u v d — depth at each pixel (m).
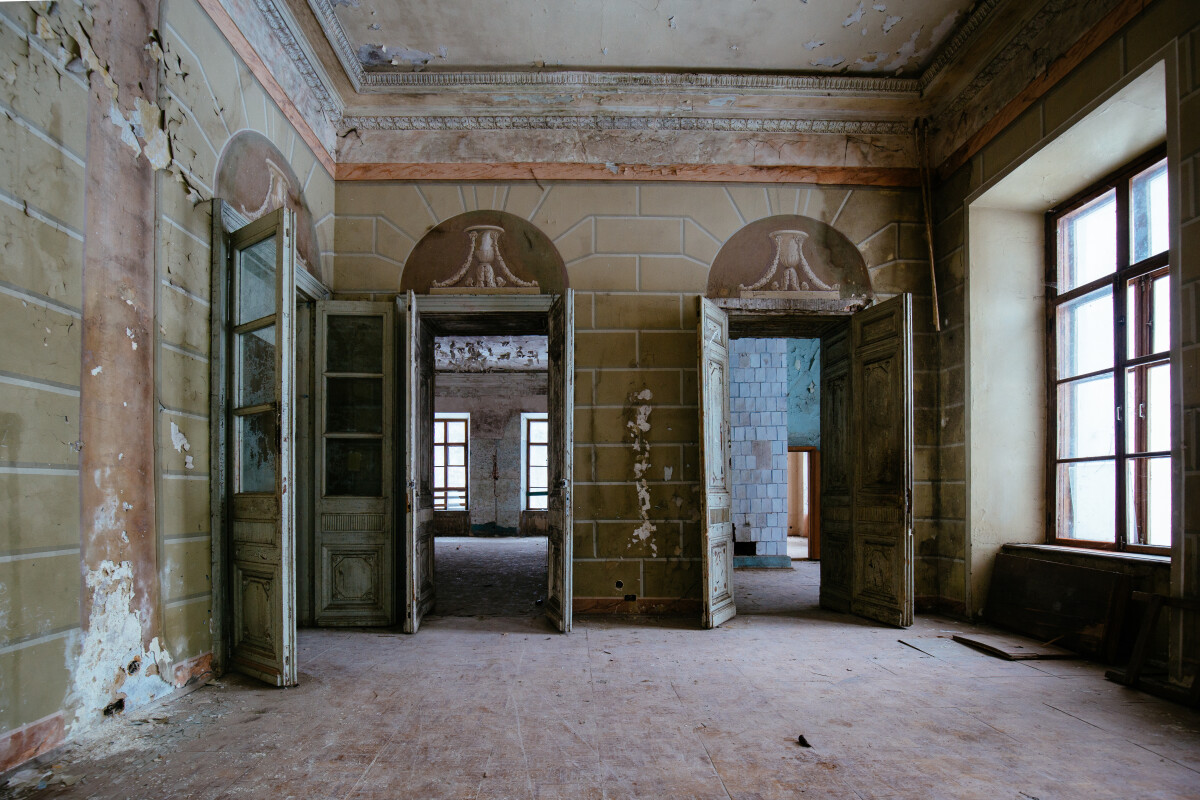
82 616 2.45
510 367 12.64
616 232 5.05
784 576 7.15
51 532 2.31
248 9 3.68
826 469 5.43
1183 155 3.01
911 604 4.38
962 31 4.26
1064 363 4.51
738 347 7.98
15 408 2.19
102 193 2.59
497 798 2.04
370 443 4.65
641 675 3.33
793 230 5.10
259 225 3.21
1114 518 3.96
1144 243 3.88
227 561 3.33
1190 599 2.97
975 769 2.25
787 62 4.67
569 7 4.14
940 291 5.03
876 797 2.06
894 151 5.17
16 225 2.21
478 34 4.38
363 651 3.80
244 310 3.45
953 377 4.83
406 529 4.29
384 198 5.03
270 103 3.97
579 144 5.09
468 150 5.07
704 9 4.16
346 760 2.30
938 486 4.98
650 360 4.99
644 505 4.91
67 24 2.43
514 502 12.79
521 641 4.05
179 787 2.10
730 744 2.46
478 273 4.98
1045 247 4.70
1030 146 4.02
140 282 2.79
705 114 5.05
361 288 4.96
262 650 3.17
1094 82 3.53
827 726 2.63
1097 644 3.56
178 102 3.04
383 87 4.82
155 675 2.83
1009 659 3.61
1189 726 2.65
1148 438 3.76
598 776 2.19
